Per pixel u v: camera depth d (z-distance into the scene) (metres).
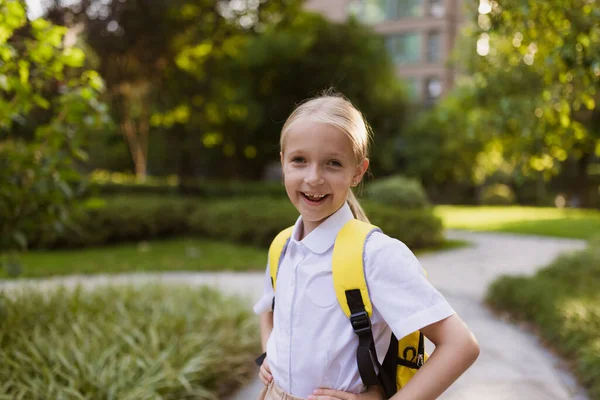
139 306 4.21
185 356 3.28
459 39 9.00
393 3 28.88
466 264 8.86
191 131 18.48
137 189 12.95
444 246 10.85
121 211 10.57
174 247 10.20
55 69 3.42
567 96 3.70
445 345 1.09
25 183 3.37
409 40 28.67
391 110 20.19
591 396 3.37
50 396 2.63
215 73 15.26
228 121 17.80
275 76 17.30
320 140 1.17
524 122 4.30
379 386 1.19
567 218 16.16
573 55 3.16
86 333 3.44
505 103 4.54
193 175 21.19
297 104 1.36
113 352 3.15
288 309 1.24
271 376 1.33
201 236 11.71
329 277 1.20
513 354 4.26
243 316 4.32
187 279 7.26
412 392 1.06
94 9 11.88
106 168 22.66
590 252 7.30
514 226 14.33
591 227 13.75
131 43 12.52
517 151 4.57
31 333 3.43
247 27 15.39
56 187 3.41
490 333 4.89
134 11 11.90
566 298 5.01
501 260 9.30
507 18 3.27
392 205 10.78
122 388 2.79
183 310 4.16
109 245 10.45
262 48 16.62
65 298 4.23
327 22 18.12
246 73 17.16
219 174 21.06
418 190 11.15
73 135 3.51
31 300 4.07
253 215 10.38
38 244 9.41
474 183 24.95
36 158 3.40
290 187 1.22
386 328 1.21
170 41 13.30
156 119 17.22
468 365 1.08
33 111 5.89
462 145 21.02
